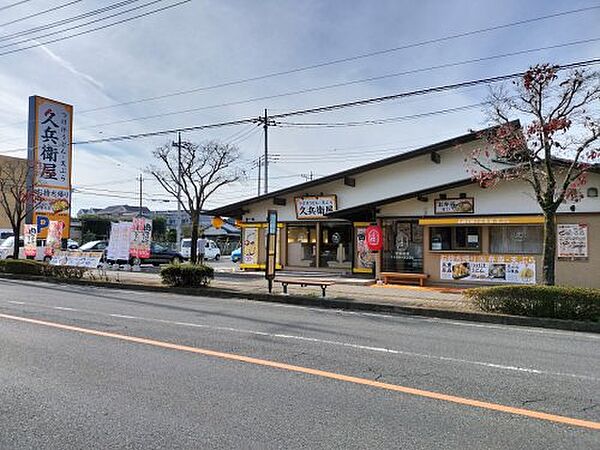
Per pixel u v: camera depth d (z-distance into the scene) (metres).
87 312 9.12
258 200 21.03
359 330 7.84
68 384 4.63
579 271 12.84
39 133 23.08
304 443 3.40
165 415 3.88
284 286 12.41
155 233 54.50
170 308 9.97
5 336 6.75
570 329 8.45
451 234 14.59
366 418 3.90
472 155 15.23
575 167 10.69
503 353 6.36
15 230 19.97
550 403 4.35
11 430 3.58
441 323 8.93
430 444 3.43
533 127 9.84
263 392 4.49
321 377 5.00
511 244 13.81
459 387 4.77
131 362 5.43
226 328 7.69
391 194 18.69
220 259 36.09
